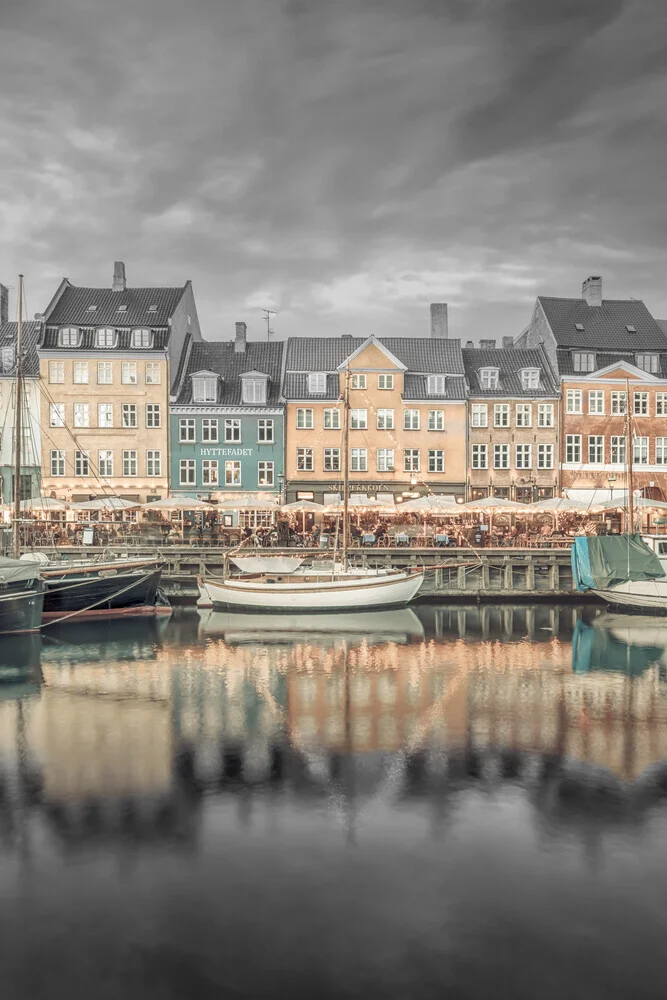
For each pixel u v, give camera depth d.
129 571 35.16
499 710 20.27
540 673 24.41
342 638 30.03
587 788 14.96
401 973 9.66
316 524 48.91
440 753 16.92
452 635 30.78
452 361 52.69
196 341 56.84
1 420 49.59
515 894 11.23
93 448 49.88
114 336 50.22
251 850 12.49
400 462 50.72
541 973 9.63
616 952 10.00
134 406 50.00
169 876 11.73
